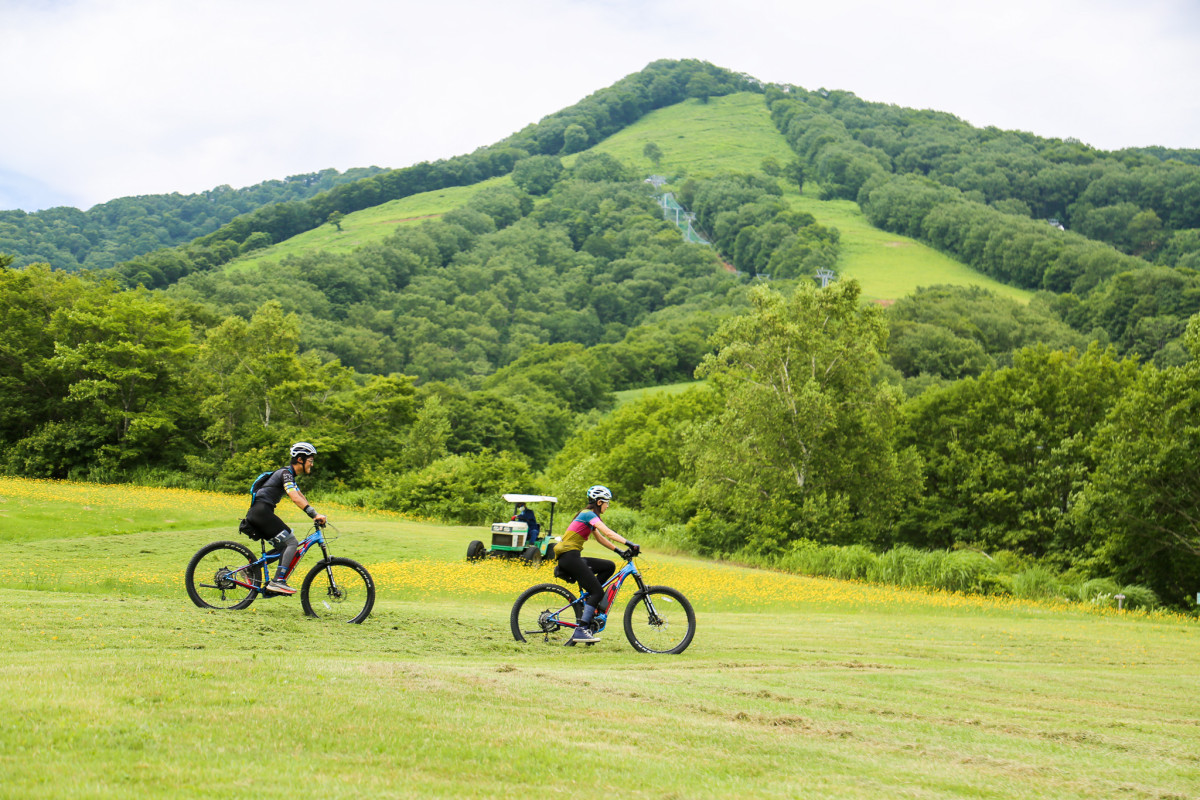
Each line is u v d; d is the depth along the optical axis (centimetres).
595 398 12212
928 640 1248
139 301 5434
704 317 15088
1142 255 16650
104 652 654
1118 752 534
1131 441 2988
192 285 14250
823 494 3809
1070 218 19488
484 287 19150
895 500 4031
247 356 5497
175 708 457
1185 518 3008
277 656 675
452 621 1010
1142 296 10094
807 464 4009
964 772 456
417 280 18700
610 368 13262
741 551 3659
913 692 729
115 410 4938
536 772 396
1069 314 11438
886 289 15500
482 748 429
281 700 492
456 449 8800
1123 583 3033
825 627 1371
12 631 722
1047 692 785
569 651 869
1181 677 976
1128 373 4188
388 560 2352
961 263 17612
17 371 5216
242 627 824
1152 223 16788
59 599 934
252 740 410
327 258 17375
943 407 4672
